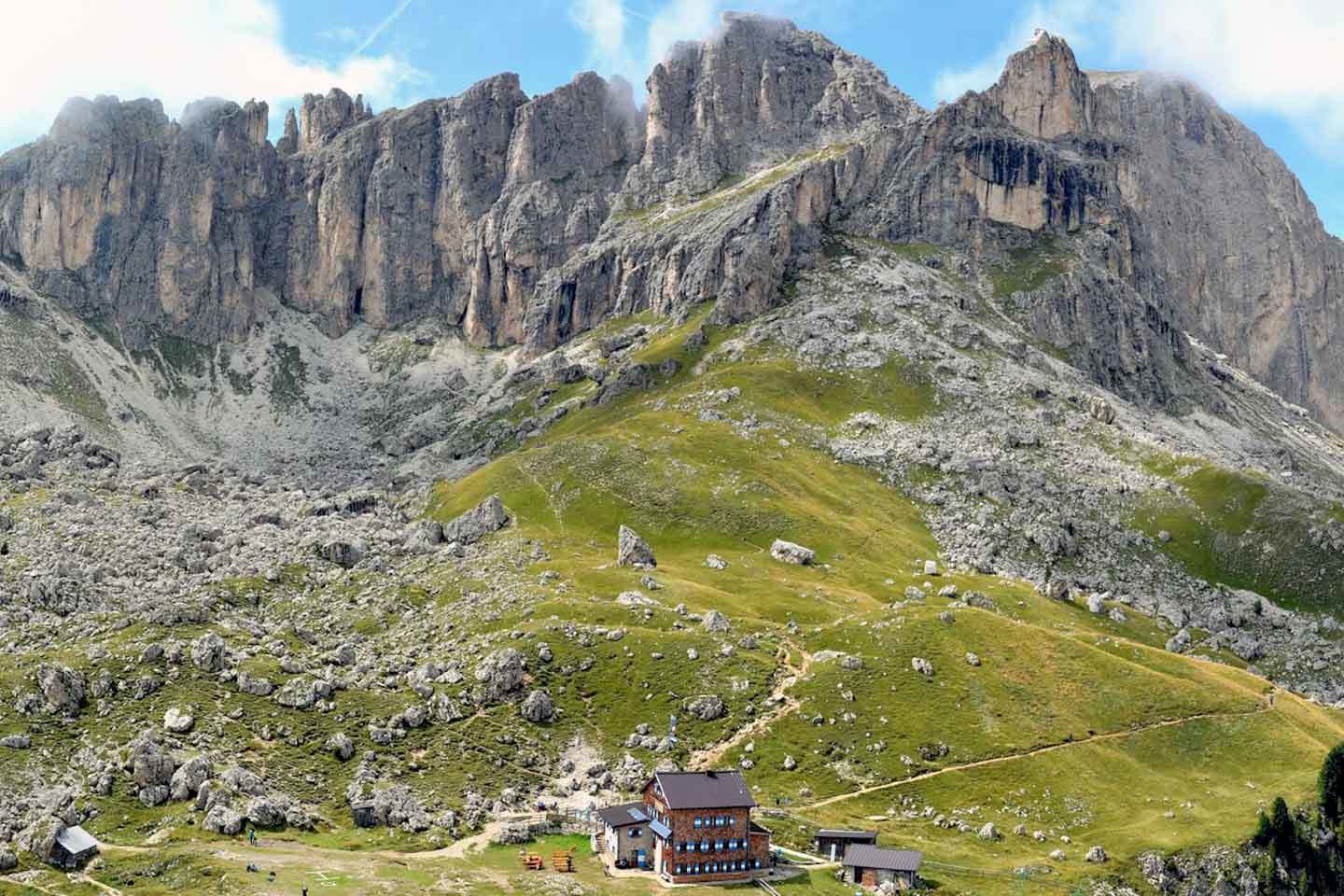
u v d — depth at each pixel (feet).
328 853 629.10
